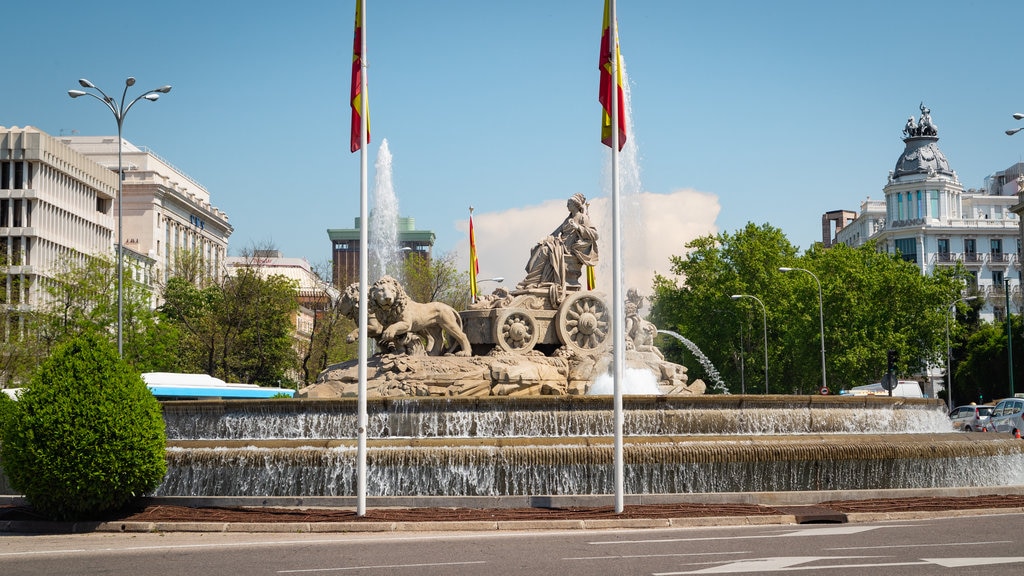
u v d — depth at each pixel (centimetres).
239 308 6088
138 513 1847
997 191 13988
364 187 1884
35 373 1878
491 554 1358
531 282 2816
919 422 2642
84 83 3891
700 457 2056
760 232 7456
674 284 7900
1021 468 2406
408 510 1827
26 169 8150
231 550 1462
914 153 12081
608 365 2731
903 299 7200
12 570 1284
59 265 7638
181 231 11544
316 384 2625
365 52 1944
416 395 2509
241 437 2289
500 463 1988
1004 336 7650
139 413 1847
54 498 1800
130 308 5953
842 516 1783
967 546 1365
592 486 2014
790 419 2369
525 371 2545
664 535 1580
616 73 1948
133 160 11144
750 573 1140
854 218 15062
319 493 1994
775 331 7338
